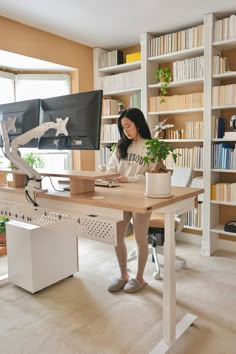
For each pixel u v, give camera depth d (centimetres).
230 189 309
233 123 304
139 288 233
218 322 192
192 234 361
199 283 249
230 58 323
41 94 413
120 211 144
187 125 339
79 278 258
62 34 363
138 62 370
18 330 185
